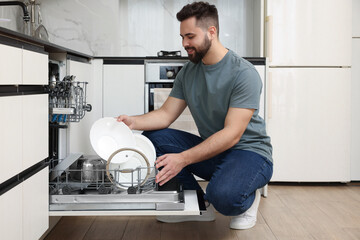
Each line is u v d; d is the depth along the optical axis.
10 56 1.38
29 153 1.54
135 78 2.96
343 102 3.13
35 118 1.61
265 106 2.94
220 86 1.97
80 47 3.40
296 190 3.05
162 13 3.55
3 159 1.33
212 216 2.27
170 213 1.73
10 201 1.38
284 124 3.13
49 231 2.08
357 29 3.22
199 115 2.12
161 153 2.20
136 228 2.16
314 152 3.15
